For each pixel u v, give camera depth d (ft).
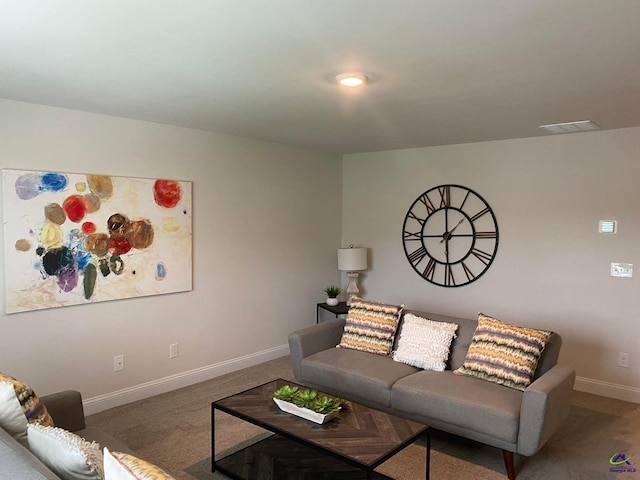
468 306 15.56
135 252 12.20
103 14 5.82
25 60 7.50
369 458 6.97
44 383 10.79
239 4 5.55
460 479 8.91
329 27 6.20
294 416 8.45
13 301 10.21
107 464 4.65
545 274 14.01
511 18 5.91
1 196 9.96
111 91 9.36
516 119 11.62
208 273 14.02
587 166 13.23
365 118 11.69
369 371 10.86
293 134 14.06
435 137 14.30
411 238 16.78
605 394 13.12
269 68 7.89
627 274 12.72
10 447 5.00
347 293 17.71
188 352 13.62
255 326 15.49
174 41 6.69
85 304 11.38
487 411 8.82
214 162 13.98
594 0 5.40
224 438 10.40
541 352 9.84
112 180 11.67
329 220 18.11
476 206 15.23
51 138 10.67
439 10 5.69
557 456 9.78
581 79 8.38
